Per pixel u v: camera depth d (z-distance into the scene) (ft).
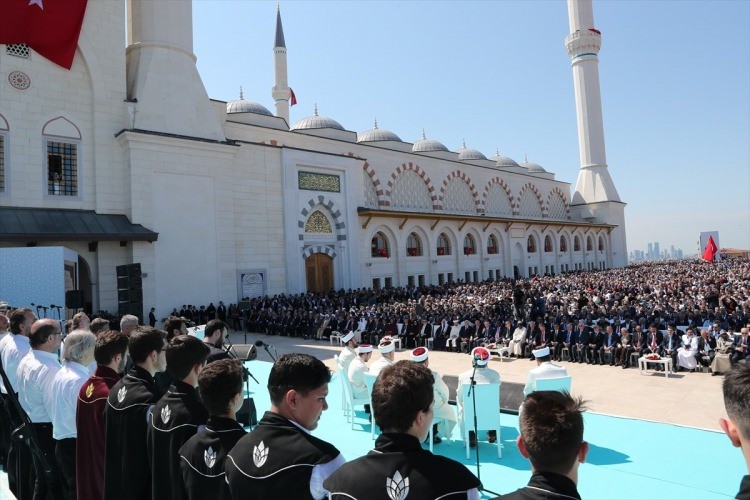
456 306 79.05
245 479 9.35
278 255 98.73
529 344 55.62
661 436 28.45
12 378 21.83
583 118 219.61
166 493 12.19
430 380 8.92
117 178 78.69
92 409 15.19
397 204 135.33
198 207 85.20
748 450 7.11
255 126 105.81
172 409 12.52
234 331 85.35
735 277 113.80
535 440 7.66
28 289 54.75
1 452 24.62
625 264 232.94
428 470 8.15
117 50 80.18
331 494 8.38
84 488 15.19
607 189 219.00
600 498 20.84
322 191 107.96
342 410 36.11
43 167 72.49
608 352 50.37
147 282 78.13
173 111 84.28
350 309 83.56
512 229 173.99
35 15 70.90
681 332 54.44
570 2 214.07
